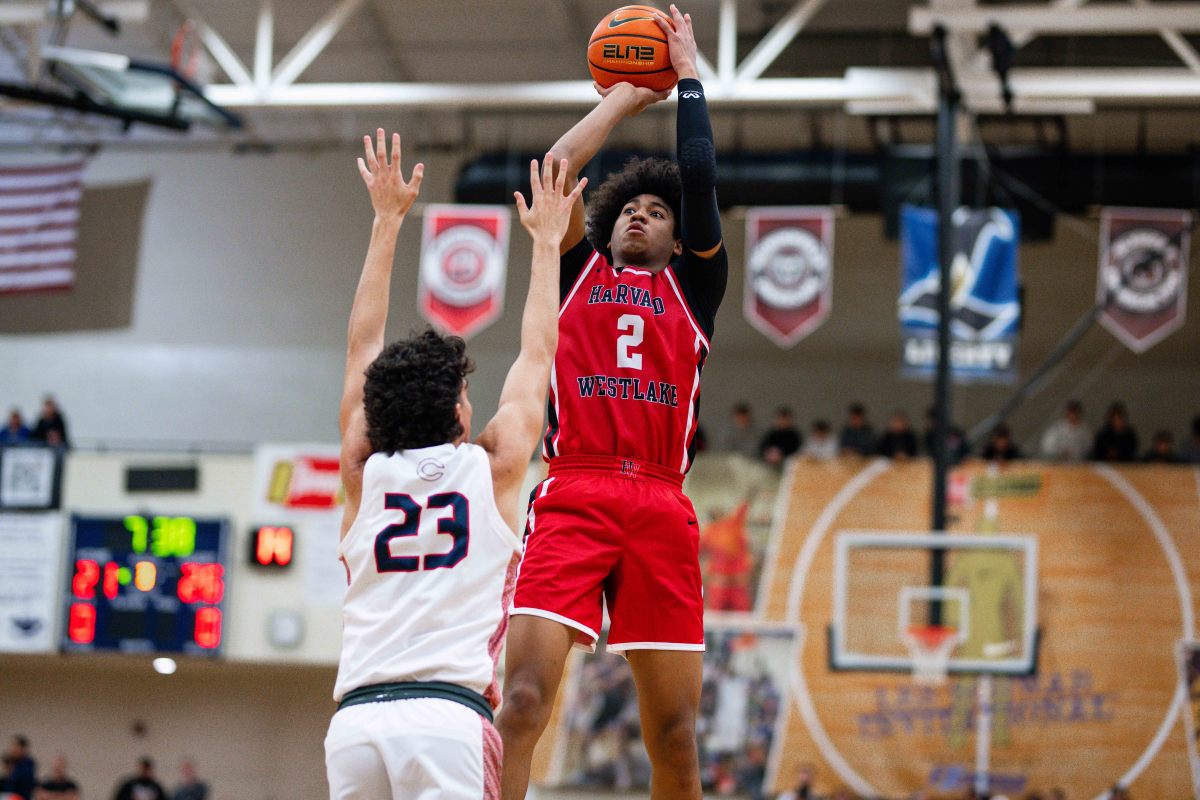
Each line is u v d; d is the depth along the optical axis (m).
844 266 25.98
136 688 24.66
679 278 4.95
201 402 25.56
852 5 21.94
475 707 3.91
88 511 20.56
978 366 17.98
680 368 4.79
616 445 4.69
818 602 19.28
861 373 25.78
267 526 20.23
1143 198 21.08
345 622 4.06
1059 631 18.81
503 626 4.12
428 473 4.10
